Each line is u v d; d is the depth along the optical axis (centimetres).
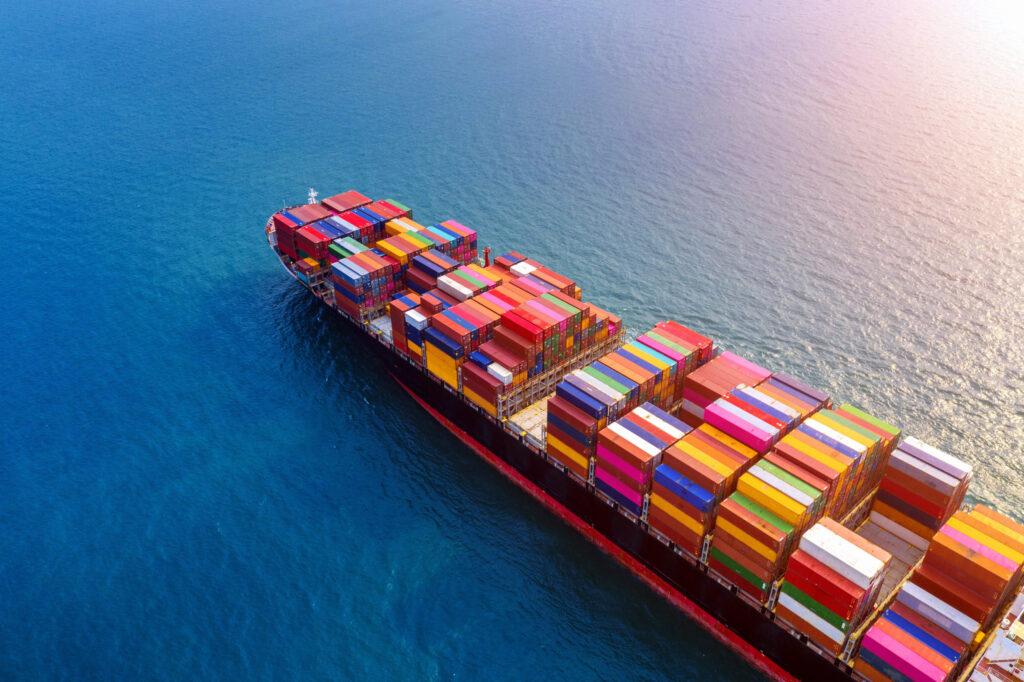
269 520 6712
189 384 8400
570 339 7325
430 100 15700
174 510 6800
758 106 15150
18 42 19300
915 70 16862
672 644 5725
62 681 5384
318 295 9338
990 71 16688
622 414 6259
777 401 6025
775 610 5109
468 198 12012
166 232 11381
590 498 6303
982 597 4606
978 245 10325
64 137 14250
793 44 18562
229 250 10988
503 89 16200
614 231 11006
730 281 9806
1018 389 7900
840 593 4572
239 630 5747
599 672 5506
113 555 6356
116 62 17988
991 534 4794
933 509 5394
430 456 7531
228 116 15112
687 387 6538
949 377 8088
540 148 13638
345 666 5506
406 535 6606
